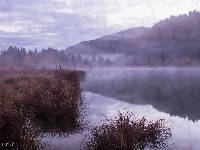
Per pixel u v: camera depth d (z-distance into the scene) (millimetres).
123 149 6098
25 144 6164
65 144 6918
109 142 6379
